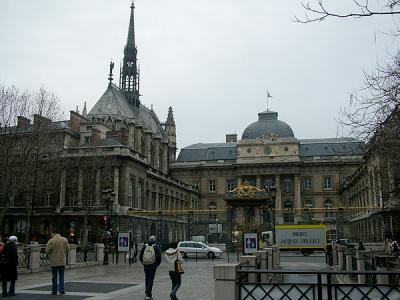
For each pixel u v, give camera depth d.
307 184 104.94
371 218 64.50
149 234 73.50
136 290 18.95
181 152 119.12
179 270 15.27
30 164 46.88
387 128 13.85
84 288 19.61
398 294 10.45
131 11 118.44
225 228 76.50
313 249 47.88
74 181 66.19
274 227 45.12
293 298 10.98
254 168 105.19
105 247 37.12
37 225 66.88
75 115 75.81
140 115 110.81
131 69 113.56
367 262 22.64
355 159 101.75
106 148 68.25
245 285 11.70
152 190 82.69
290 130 110.38
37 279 23.27
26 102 59.75
